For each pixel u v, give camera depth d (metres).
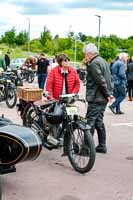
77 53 58.12
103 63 8.32
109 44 53.97
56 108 7.72
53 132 7.78
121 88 14.20
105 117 13.65
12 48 84.38
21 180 6.81
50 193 6.23
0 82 15.75
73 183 6.70
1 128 5.99
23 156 5.79
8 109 15.03
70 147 7.45
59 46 70.25
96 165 7.71
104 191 6.36
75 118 7.49
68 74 8.45
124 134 10.78
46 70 21.52
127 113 14.82
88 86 8.43
